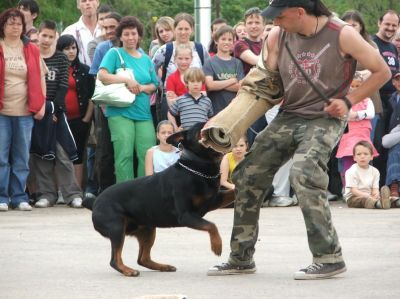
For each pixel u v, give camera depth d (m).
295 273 6.87
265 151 7.05
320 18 6.75
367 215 11.62
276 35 6.97
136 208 7.27
